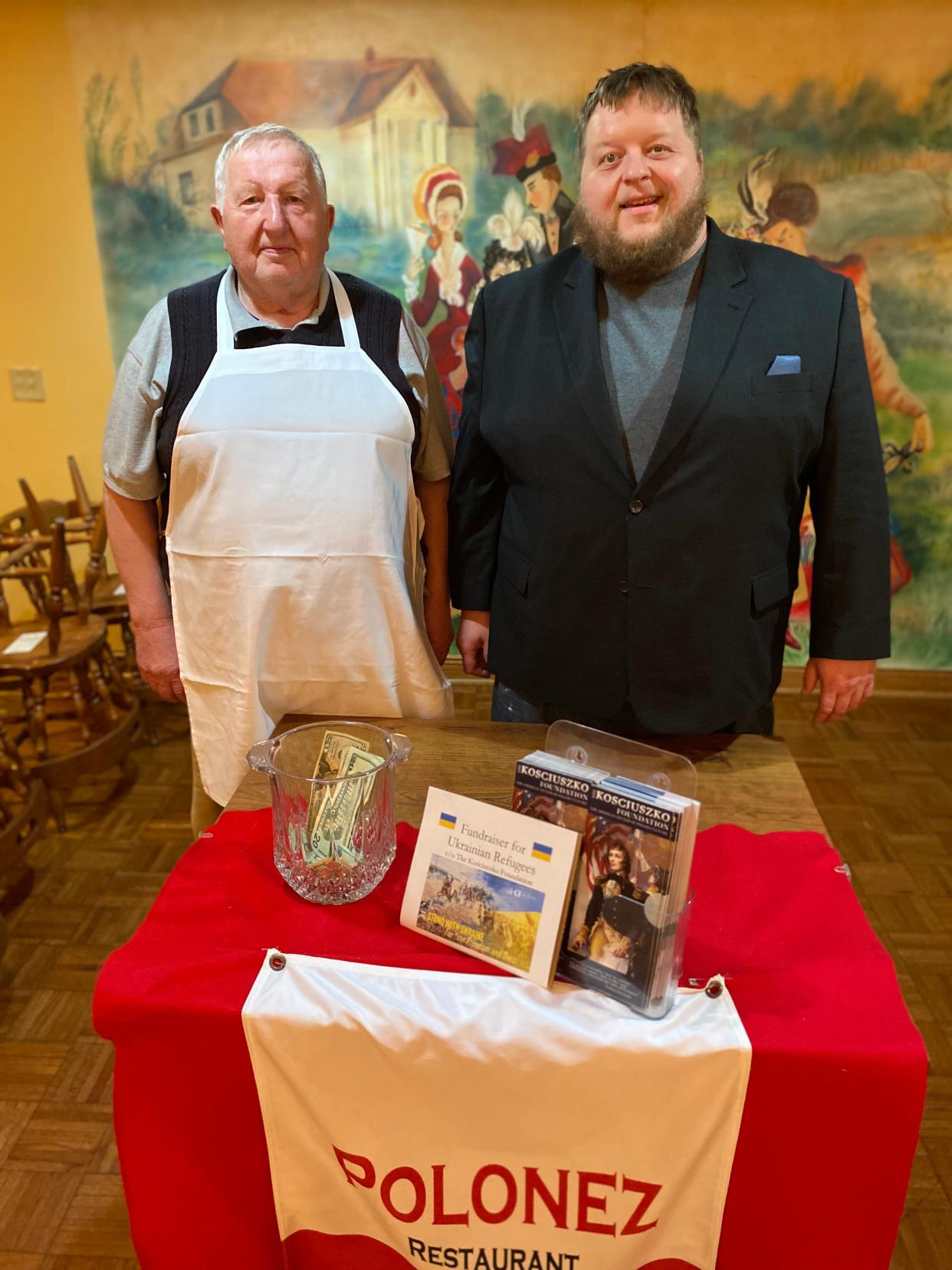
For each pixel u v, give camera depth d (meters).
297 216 1.35
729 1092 0.90
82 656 2.66
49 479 3.42
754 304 1.36
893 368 3.19
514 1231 1.01
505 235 3.12
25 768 2.46
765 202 3.05
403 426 1.48
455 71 2.95
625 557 1.41
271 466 1.44
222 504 1.46
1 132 3.03
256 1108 0.98
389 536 1.49
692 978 0.98
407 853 1.20
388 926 1.07
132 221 3.11
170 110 3.00
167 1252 1.06
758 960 1.00
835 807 2.77
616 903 0.94
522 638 1.53
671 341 1.38
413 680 1.59
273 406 1.43
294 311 1.47
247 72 2.96
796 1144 0.91
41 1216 1.53
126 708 3.01
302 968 0.99
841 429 1.39
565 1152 0.95
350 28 2.91
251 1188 1.03
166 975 0.97
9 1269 1.45
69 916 2.28
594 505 1.40
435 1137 0.96
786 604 1.48
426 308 3.21
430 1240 1.02
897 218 3.04
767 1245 0.96
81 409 3.34
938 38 2.86
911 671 3.48
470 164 3.04
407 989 0.96
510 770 1.38
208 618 1.53
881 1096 0.88
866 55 2.89
